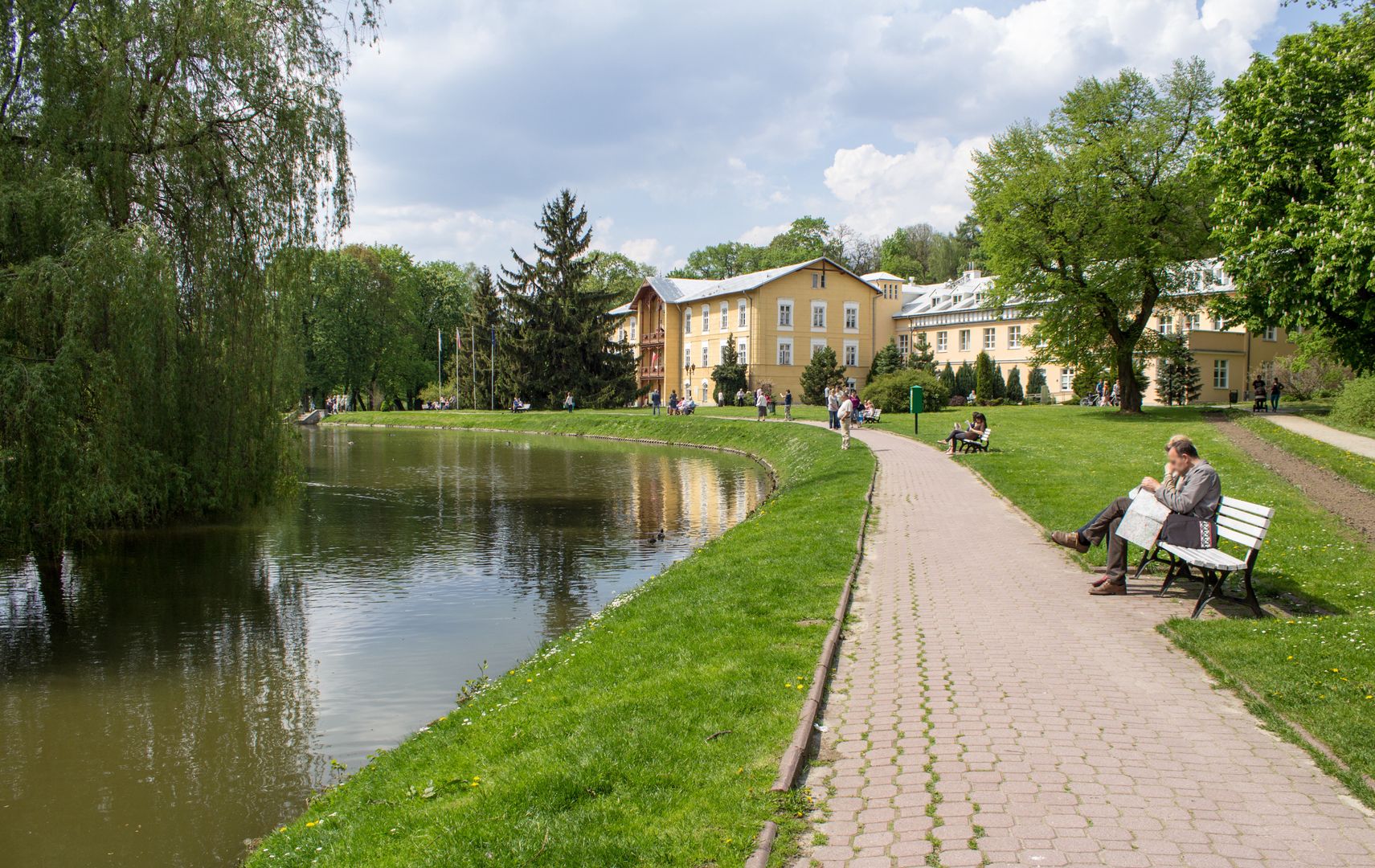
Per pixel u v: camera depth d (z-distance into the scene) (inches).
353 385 3307.1
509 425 2613.2
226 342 781.3
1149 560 417.7
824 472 962.7
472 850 182.9
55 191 620.4
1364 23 938.1
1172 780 198.5
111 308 624.4
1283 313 997.8
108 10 684.1
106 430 631.8
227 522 849.5
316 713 383.9
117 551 744.3
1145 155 1595.7
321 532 834.8
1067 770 204.7
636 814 191.2
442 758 261.7
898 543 519.5
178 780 320.5
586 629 417.4
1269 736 223.1
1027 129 1708.9
